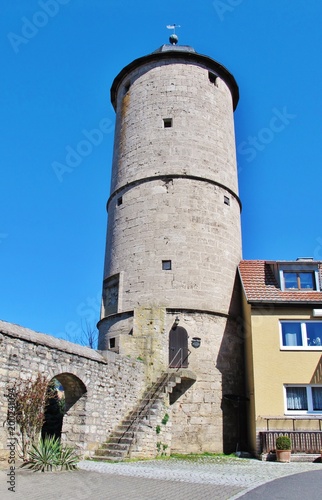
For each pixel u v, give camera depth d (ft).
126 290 72.13
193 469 43.75
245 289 69.67
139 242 73.77
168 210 74.33
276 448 55.67
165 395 59.77
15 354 41.55
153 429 55.31
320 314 64.75
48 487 31.19
